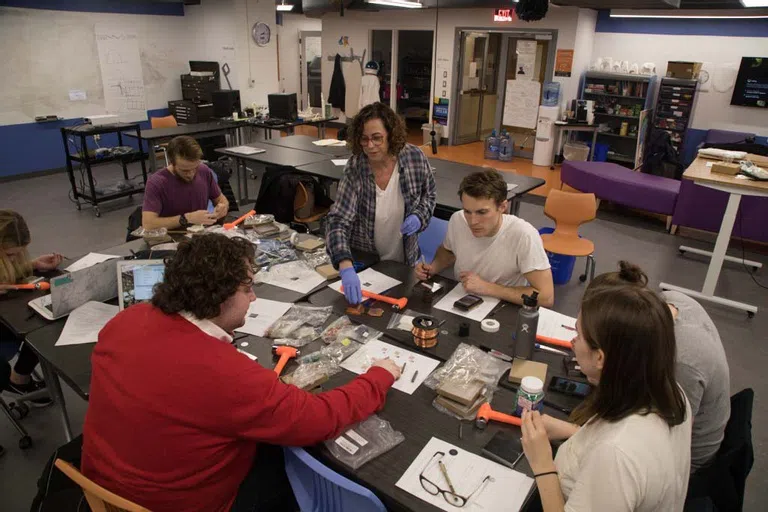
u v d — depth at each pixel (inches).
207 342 47.6
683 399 40.2
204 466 47.8
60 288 76.5
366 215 98.9
